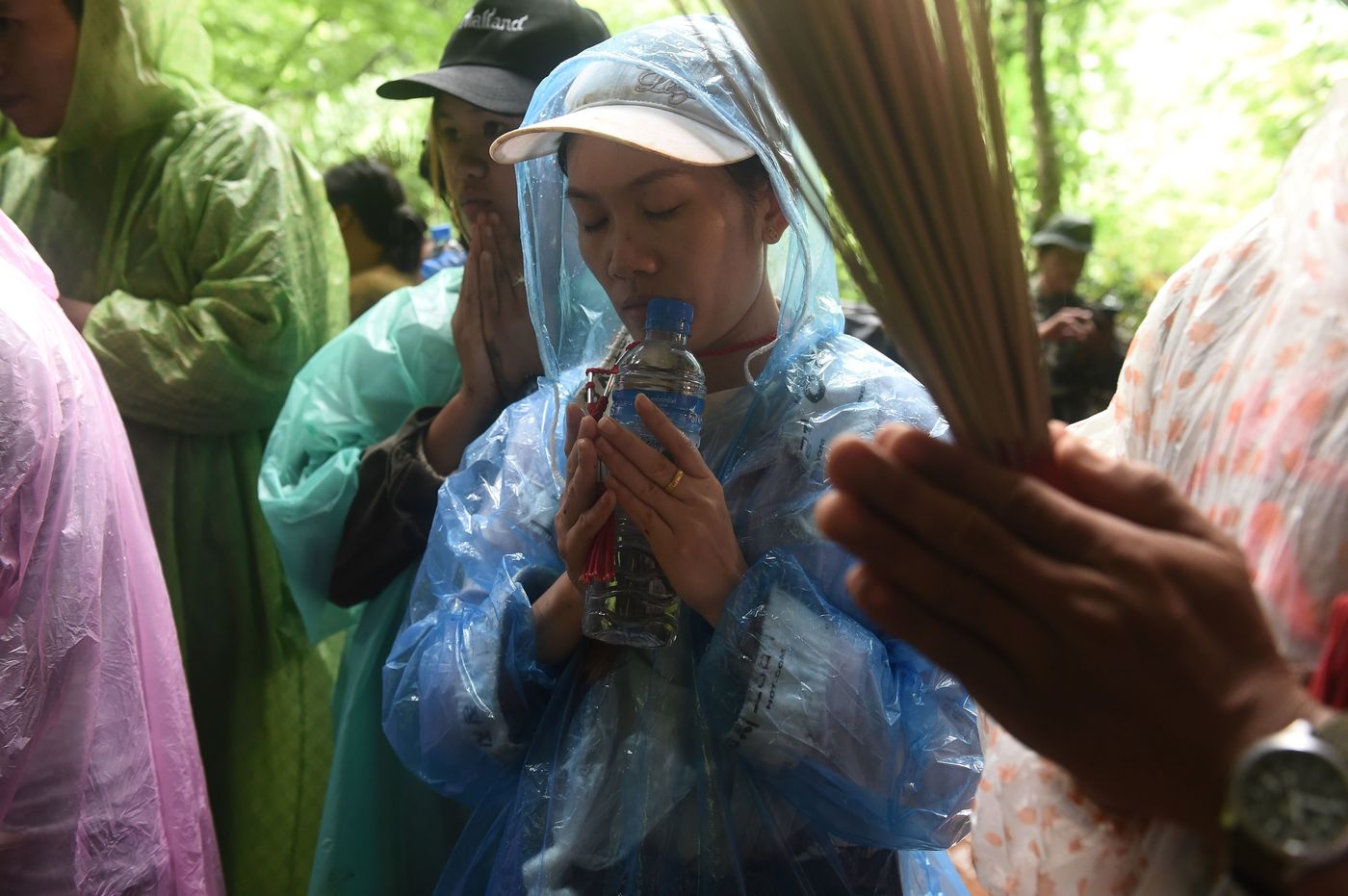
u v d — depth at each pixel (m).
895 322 0.77
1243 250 1.04
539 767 1.58
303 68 8.77
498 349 2.16
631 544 1.51
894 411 1.56
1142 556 0.69
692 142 1.46
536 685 1.66
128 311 2.60
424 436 2.22
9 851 1.54
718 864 1.44
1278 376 0.93
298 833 2.61
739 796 1.48
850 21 0.75
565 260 1.81
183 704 1.85
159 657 1.81
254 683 2.64
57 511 1.58
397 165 5.58
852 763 1.43
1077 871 0.97
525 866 1.52
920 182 0.75
